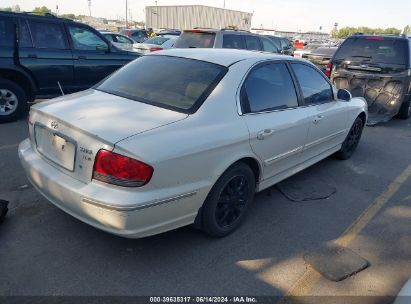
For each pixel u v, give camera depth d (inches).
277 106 149.4
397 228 149.8
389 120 356.2
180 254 123.0
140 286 108.2
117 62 316.8
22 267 111.9
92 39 301.7
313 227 146.3
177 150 106.3
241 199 137.6
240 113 130.5
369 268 123.1
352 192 181.3
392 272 121.9
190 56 145.6
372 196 178.5
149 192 102.9
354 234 143.2
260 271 117.9
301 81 167.9
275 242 134.0
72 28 288.2
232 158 124.0
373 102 324.5
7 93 262.5
